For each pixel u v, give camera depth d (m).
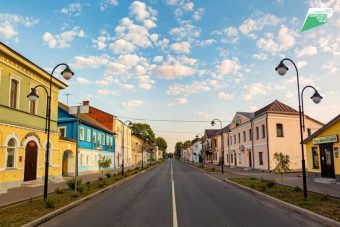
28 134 20.72
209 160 84.44
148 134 109.62
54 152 24.89
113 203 13.23
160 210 11.25
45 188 13.31
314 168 24.33
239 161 50.91
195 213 10.62
